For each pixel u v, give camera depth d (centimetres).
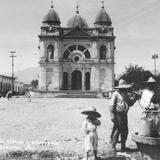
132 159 1030
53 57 8700
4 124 2009
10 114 2736
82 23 9962
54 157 1084
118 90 1138
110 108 1123
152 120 1020
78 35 8819
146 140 968
